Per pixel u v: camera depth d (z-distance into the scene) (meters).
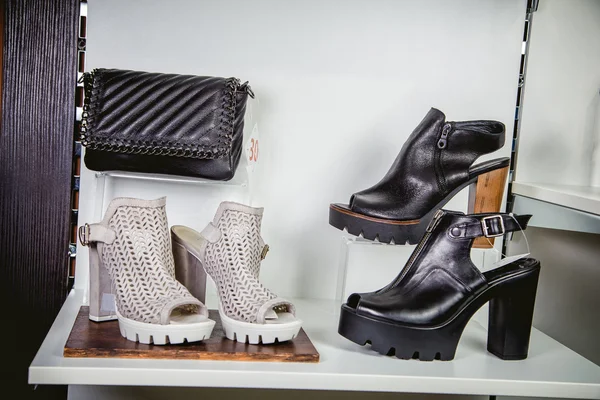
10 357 1.25
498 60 1.36
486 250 1.25
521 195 1.35
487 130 1.21
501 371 1.01
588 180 1.40
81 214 1.27
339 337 1.11
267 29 1.30
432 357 1.01
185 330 0.95
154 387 1.32
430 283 1.02
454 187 1.18
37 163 1.23
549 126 1.38
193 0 1.27
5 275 1.23
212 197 1.31
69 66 1.23
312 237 1.34
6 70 1.21
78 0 1.24
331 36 1.31
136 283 0.99
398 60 1.33
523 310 1.06
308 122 1.32
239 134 1.18
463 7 1.34
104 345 0.95
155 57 1.27
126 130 1.13
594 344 1.15
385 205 1.15
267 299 1.01
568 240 1.20
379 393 1.37
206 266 1.07
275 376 0.93
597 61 1.38
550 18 1.36
